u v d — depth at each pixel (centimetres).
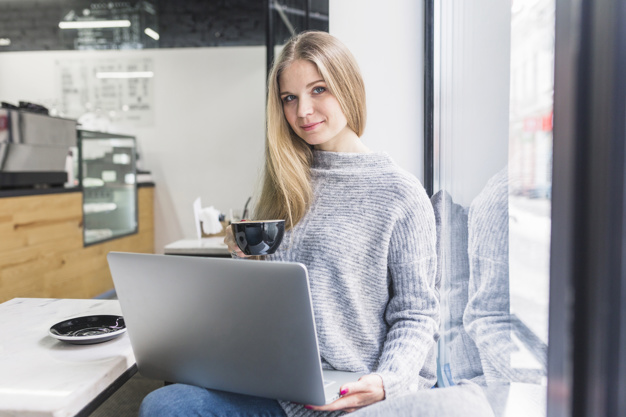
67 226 393
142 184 545
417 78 199
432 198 176
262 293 82
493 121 105
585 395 50
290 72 126
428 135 194
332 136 130
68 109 579
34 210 349
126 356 100
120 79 576
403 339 114
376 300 124
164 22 569
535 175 78
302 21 231
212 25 567
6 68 579
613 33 46
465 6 133
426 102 194
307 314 80
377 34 200
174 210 583
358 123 133
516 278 89
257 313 84
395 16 199
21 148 340
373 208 123
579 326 51
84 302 144
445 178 163
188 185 581
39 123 355
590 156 49
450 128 155
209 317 89
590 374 49
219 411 102
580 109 49
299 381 87
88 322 117
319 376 85
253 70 568
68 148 395
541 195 75
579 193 50
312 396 88
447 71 159
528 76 82
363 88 132
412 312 118
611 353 48
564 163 51
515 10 90
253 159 573
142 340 98
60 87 577
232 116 573
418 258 121
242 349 89
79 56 575
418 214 121
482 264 114
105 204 462
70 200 397
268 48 275
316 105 126
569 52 50
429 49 192
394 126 201
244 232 102
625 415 48
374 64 200
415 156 200
